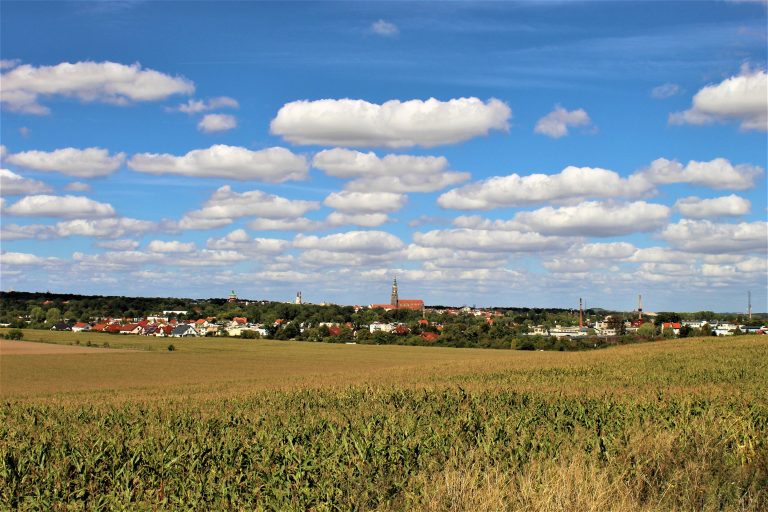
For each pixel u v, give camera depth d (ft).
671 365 146.51
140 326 625.00
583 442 46.78
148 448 49.78
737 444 43.57
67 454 49.85
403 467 42.14
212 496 38.37
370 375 160.45
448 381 131.34
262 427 62.69
